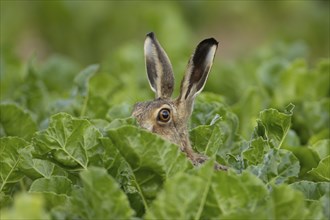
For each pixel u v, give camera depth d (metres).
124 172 8.71
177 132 11.79
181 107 11.99
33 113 13.87
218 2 25.19
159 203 7.37
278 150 8.81
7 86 16.66
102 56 23.64
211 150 9.61
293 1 24.55
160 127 11.73
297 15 24.38
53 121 8.75
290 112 9.53
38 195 8.24
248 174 7.71
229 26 25.81
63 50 23.89
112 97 15.25
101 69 20.17
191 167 8.04
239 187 7.62
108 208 7.48
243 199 7.66
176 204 7.36
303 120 13.56
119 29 23.69
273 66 15.62
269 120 9.52
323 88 15.04
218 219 7.45
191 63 12.25
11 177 9.44
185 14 24.92
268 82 15.53
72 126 8.74
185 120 11.95
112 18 23.61
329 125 13.49
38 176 9.16
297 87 15.09
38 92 14.27
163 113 11.76
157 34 20.36
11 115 11.38
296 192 7.38
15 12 23.66
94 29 23.67
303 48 18.84
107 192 7.43
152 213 7.40
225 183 7.62
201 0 24.98
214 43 12.27
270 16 25.39
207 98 13.05
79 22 23.56
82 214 7.77
